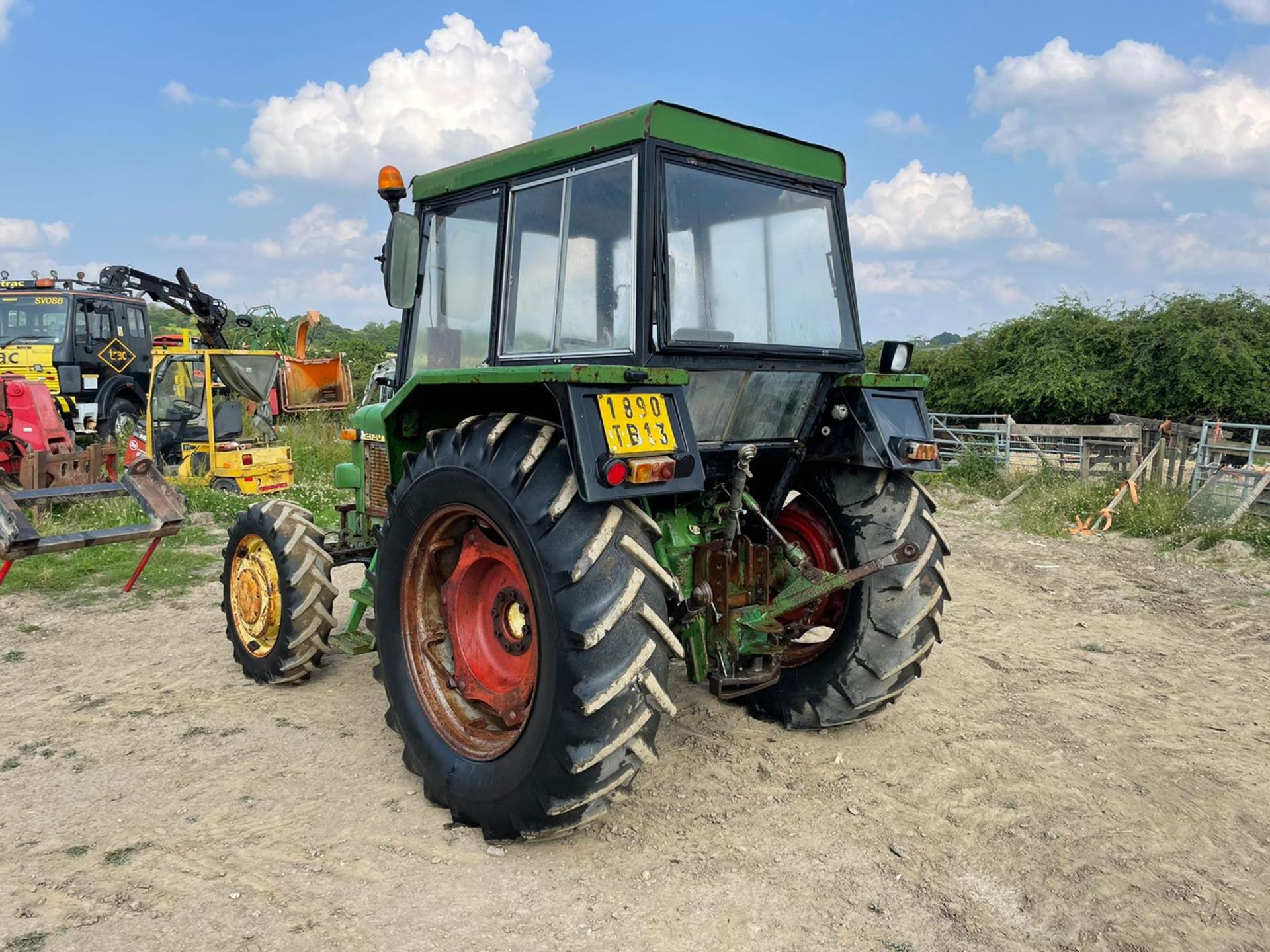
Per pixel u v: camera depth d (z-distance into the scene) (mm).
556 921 2518
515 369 2740
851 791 3330
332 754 3656
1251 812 3227
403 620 3414
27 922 2494
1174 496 9398
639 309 2785
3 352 12594
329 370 14875
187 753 3648
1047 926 2547
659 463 2617
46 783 3367
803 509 3934
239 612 4566
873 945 2441
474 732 3213
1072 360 15031
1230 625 5762
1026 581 6992
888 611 3637
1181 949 2461
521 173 3250
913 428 3617
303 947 2396
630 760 2701
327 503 9477
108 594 6129
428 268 3795
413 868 2793
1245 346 13703
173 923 2498
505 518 2818
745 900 2631
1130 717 4121
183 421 10367
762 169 3217
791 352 3271
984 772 3510
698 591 3213
